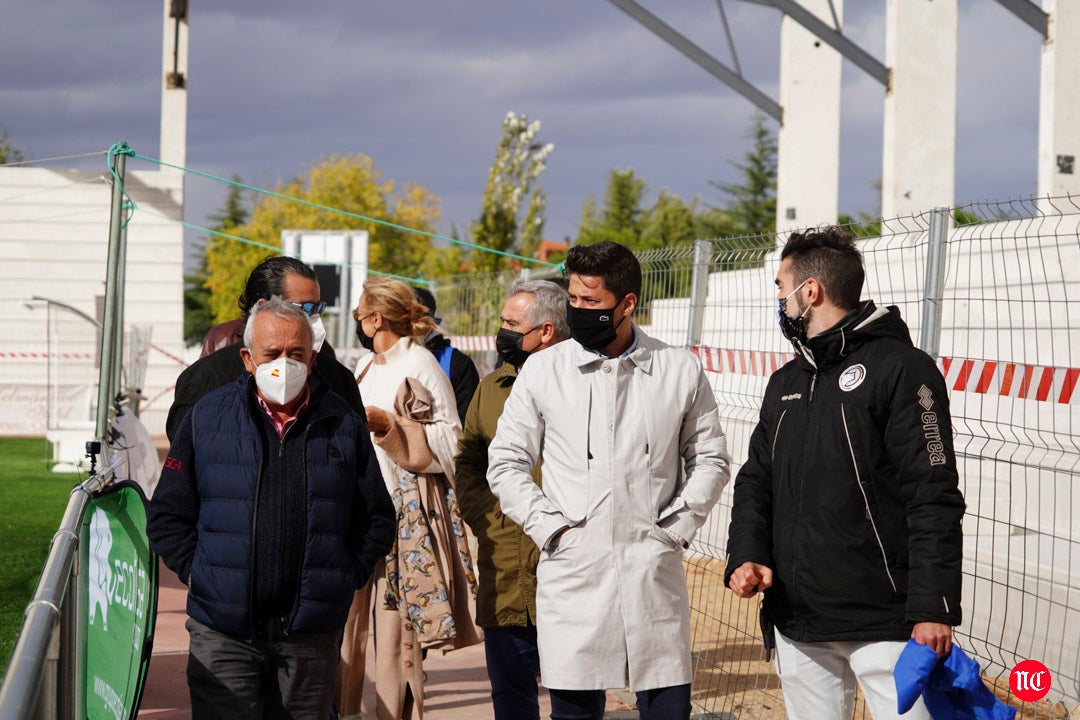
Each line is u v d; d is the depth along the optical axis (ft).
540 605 12.25
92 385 76.07
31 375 75.36
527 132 135.74
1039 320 21.38
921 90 35.88
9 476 48.70
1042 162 32.48
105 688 12.26
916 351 10.73
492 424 14.12
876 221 17.07
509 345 14.32
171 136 77.36
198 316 230.07
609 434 12.16
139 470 27.50
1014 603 18.45
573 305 12.27
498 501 14.20
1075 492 18.75
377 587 16.42
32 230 76.02
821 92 44.04
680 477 12.73
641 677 11.93
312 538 11.62
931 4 35.68
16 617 22.79
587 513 12.05
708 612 24.34
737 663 20.99
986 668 16.61
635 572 12.00
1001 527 20.27
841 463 10.71
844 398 10.76
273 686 11.96
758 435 11.83
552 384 12.44
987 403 20.95
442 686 20.54
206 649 11.65
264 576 11.51
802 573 10.93
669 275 24.03
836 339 10.84
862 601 10.65
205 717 11.66
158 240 77.36
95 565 12.70
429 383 16.60
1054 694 17.30
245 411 11.71
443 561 16.11
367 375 17.24
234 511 11.52
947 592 10.08
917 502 10.33
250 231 149.28
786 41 43.93
